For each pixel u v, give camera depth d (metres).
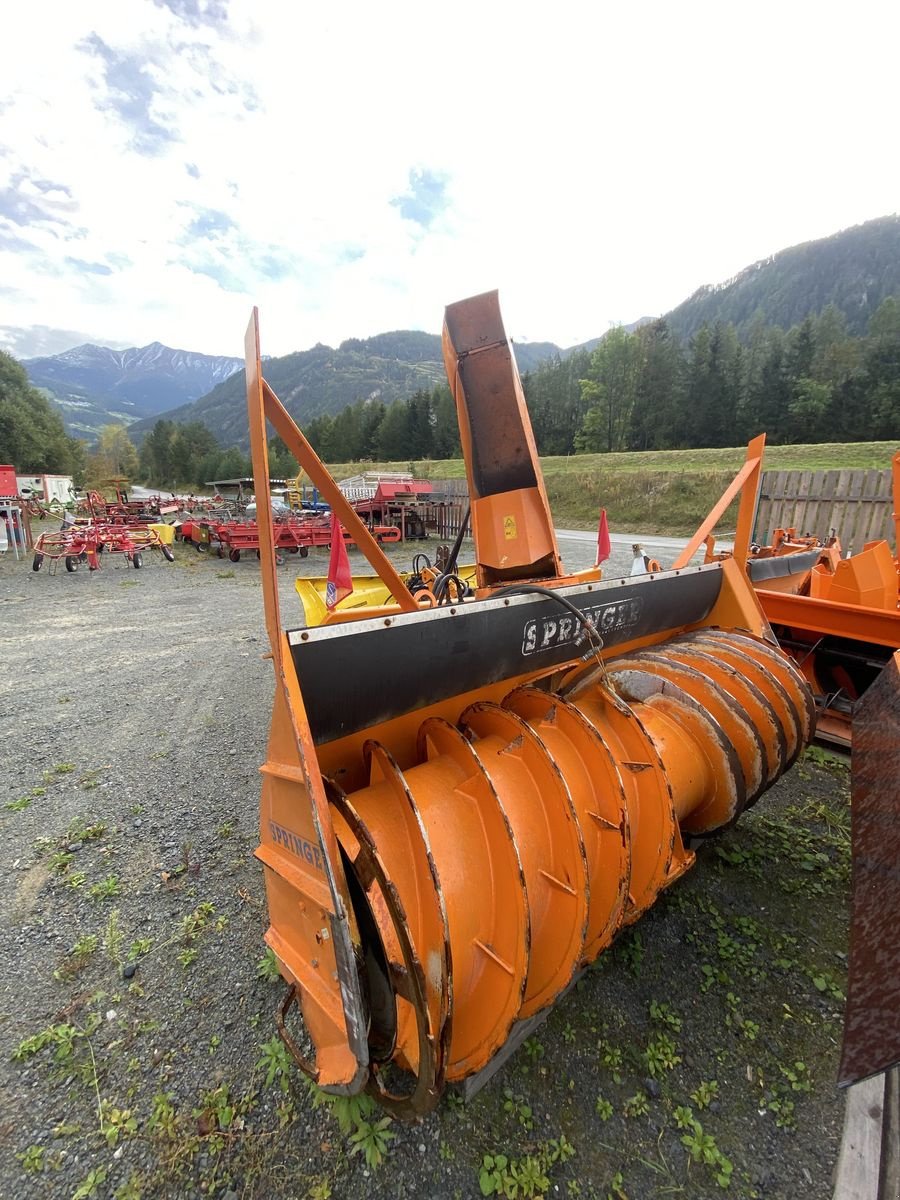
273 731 1.60
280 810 1.60
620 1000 2.21
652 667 2.56
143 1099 1.88
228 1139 1.76
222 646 7.54
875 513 11.05
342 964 1.30
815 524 11.80
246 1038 2.08
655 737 2.25
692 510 25.27
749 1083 1.91
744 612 3.37
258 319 1.50
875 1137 1.72
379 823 1.54
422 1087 1.35
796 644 4.39
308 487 33.94
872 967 1.17
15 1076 1.96
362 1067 1.31
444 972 1.34
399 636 1.77
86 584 12.52
